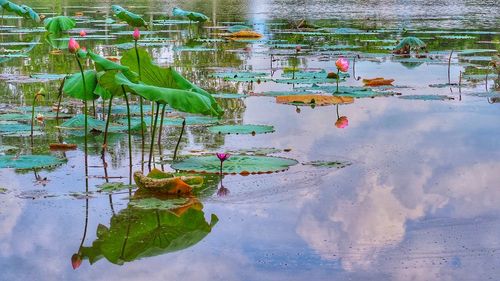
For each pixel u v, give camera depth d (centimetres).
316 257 329
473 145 547
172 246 345
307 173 471
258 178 460
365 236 356
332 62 1102
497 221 377
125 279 307
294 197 420
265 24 1852
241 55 1188
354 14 2219
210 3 2770
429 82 898
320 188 438
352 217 385
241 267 318
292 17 2086
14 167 489
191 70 991
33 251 341
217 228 370
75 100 752
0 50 1210
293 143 563
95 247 345
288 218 384
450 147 542
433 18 2052
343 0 3039
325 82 895
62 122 651
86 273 314
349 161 503
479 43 1378
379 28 1725
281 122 649
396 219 381
